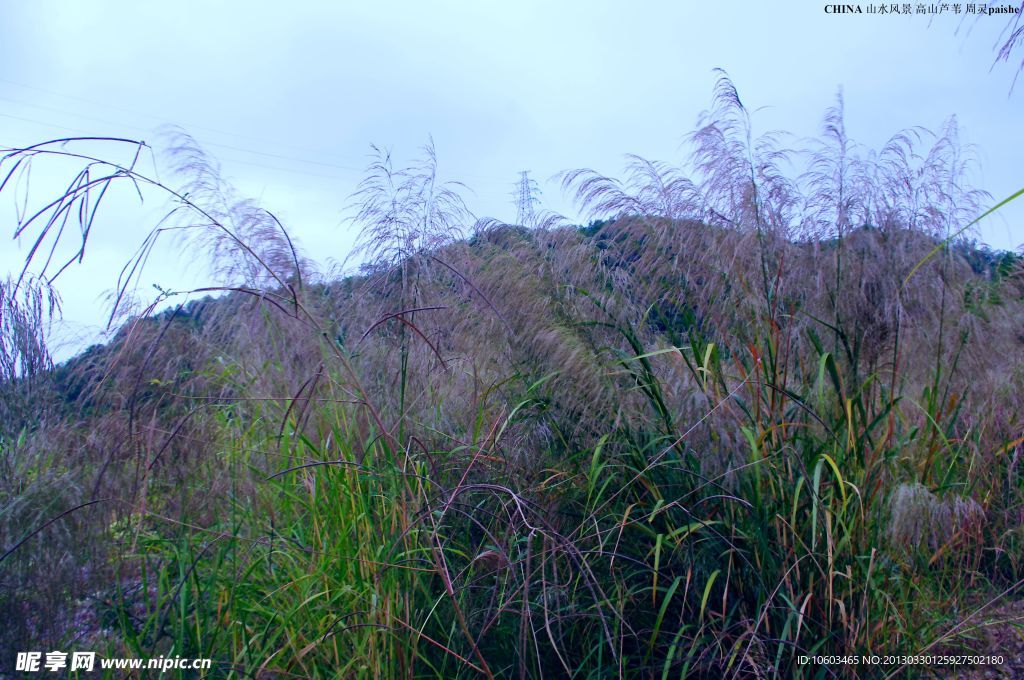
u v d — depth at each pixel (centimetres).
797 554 335
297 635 311
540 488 377
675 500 350
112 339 398
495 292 436
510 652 337
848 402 357
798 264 408
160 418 355
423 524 336
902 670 324
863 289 395
